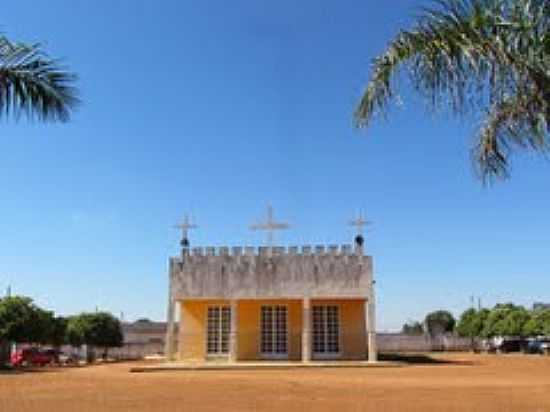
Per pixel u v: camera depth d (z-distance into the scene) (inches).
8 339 1827.0
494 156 412.8
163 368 1364.4
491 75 382.9
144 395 820.6
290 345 1588.3
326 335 1581.0
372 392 848.9
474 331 3415.4
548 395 808.3
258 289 1549.0
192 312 1614.2
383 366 1421.0
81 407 694.5
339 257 1541.6
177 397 796.6
